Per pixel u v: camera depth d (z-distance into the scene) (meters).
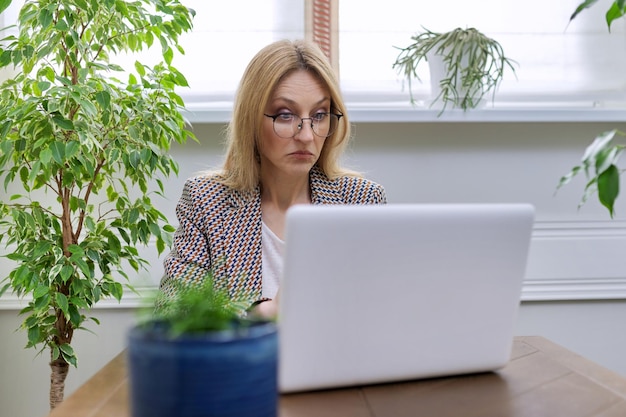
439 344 1.07
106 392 1.06
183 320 0.71
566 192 2.51
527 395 1.04
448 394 1.03
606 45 2.56
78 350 2.40
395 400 1.00
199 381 0.64
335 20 2.48
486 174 2.49
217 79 2.47
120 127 1.98
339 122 1.85
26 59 1.86
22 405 2.41
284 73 1.75
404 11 2.49
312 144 1.76
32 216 1.94
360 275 0.98
